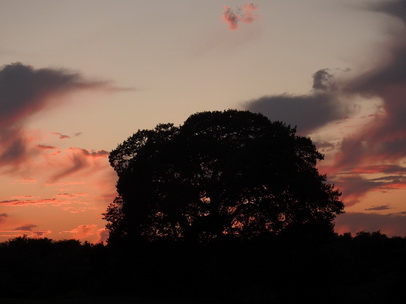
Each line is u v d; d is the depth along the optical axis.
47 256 85.88
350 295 53.50
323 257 51.22
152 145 59.66
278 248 52.78
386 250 98.88
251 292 52.38
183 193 55.38
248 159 54.34
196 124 59.31
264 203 55.16
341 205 57.44
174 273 55.88
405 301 48.59
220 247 54.31
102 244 63.47
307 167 58.66
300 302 49.91
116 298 54.78
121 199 61.25
